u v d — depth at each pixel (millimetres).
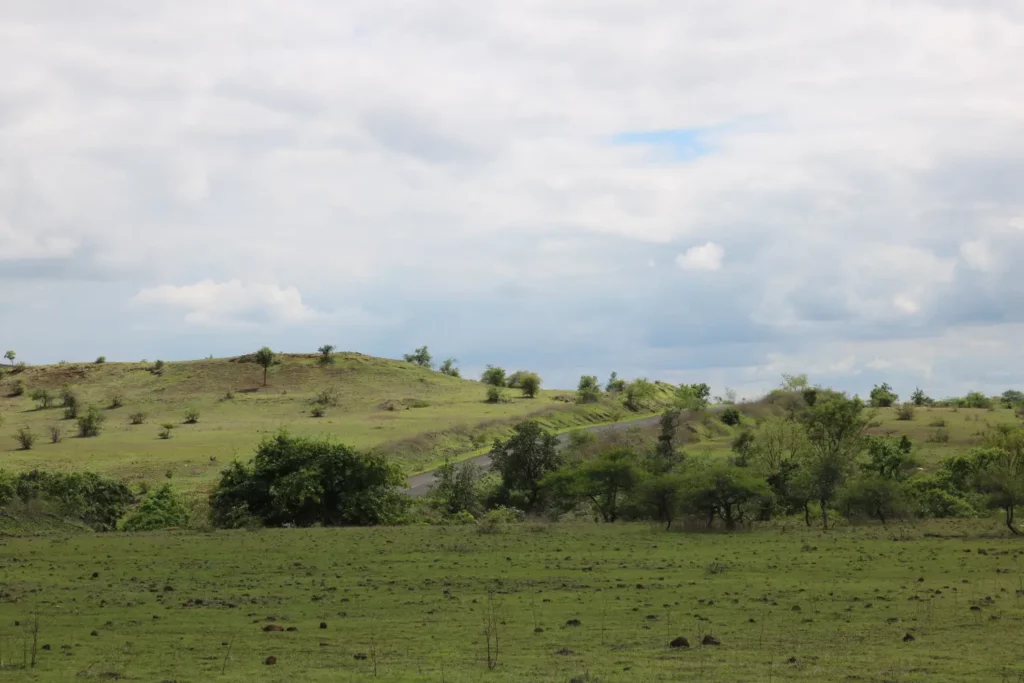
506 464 77562
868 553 33781
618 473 55844
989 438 76062
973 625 18812
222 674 14820
